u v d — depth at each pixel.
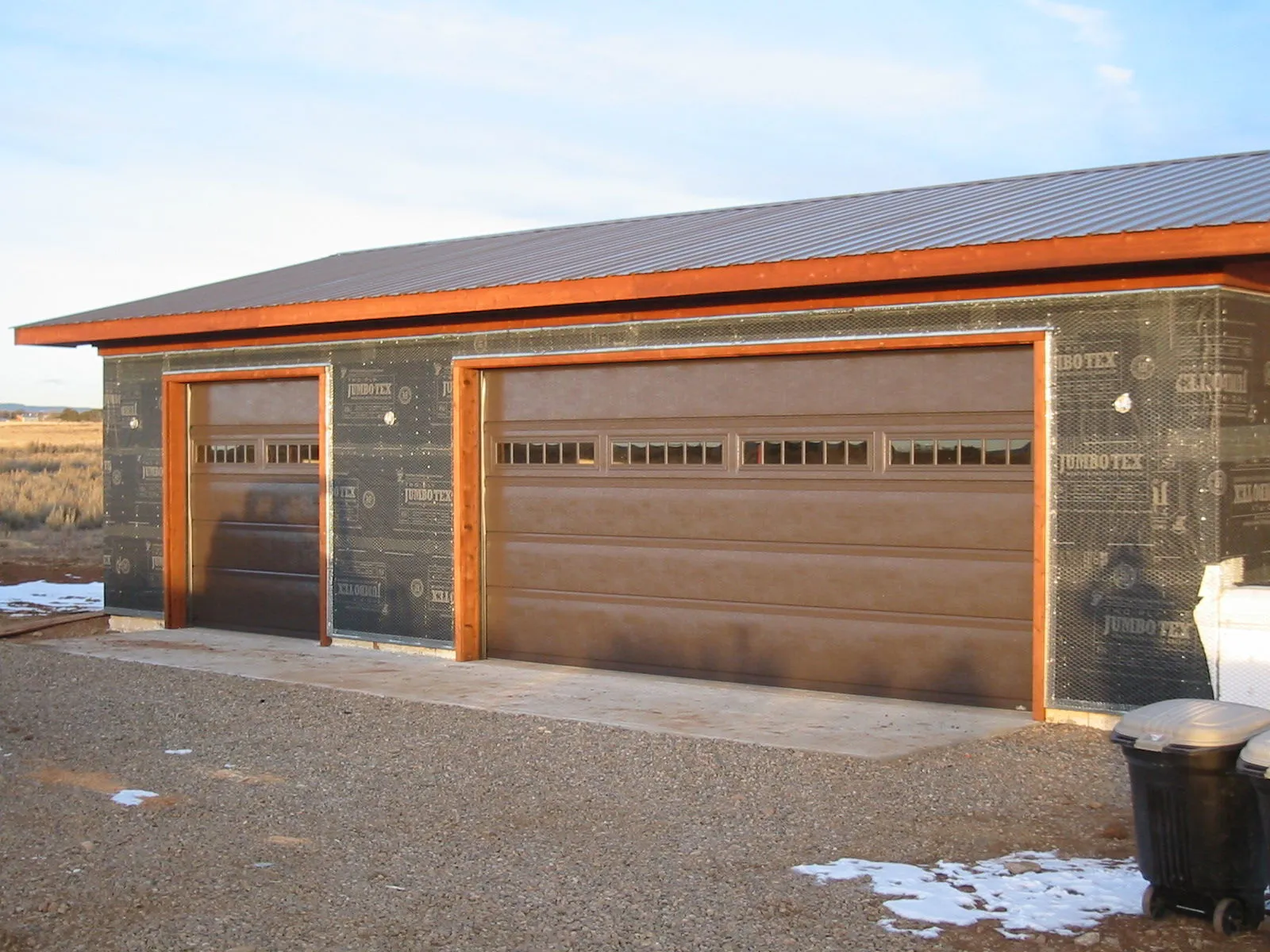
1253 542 8.76
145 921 5.32
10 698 10.13
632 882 5.75
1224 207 8.60
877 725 9.02
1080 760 7.91
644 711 9.59
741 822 6.70
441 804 7.07
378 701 9.98
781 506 10.52
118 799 7.18
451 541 12.09
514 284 10.84
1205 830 4.92
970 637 9.72
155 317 13.56
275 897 5.59
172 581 14.48
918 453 9.90
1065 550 8.97
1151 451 8.64
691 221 14.80
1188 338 8.49
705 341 10.61
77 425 114.12
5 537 26.56
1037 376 9.05
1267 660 8.27
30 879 5.84
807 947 4.97
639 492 11.23
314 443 13.44
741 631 10.73
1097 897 5.41
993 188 13.09
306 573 13.56
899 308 9.68
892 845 6.28
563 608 11.69
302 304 12.26
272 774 7.73
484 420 12.09
